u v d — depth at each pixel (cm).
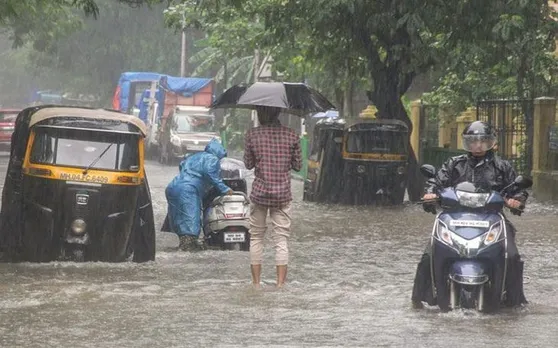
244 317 2036
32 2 6850
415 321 2008
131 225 2953
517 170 5869
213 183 3291
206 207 3412
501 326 1961
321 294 2359
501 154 6000
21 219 2923
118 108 11775
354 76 6425
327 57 6250
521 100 5794
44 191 2895
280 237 2536
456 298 2120
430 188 2252
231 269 2833
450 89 6600
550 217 4488
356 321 2000
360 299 2288
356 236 3762
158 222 4244
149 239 2978
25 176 2903
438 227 2144
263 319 2014
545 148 5475
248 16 6038
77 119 2958
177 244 3509
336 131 5456
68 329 1894
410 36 5472
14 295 2303
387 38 5694
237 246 3309
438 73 7431
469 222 2123
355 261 3017
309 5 5503
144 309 2123
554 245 3456
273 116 2602
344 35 5825
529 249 3341
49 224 2900
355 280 2616
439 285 2127
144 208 2983
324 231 3953
